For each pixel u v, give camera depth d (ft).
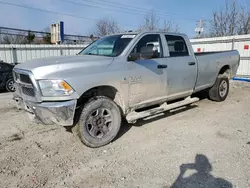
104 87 12.42
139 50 13.61
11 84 31.30
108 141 12.34
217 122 15.64
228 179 8.95
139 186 8.63
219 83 20.71
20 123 15.88
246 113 17.62
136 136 13.43
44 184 8.87
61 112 10.48
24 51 46.03
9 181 9.07
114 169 9.88
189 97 17.95
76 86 10.74
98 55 13.62
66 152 11.55
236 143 12.21
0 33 55.52
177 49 16.22
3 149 11.89
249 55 38.24
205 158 10.64
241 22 89.25
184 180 8.95
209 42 43.39
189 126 14.93
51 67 10.64
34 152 11.55
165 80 14.82
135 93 13.30
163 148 11.78
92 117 11.84
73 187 8.67
